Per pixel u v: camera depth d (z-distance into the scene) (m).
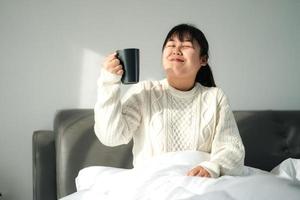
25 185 1.76
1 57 1.71
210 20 1.91
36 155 1.53
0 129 1.72
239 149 1.22
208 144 1.29
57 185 1.48
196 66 1.27
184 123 1.26
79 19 1.78
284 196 0.81
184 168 1.12
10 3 1.72
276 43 1.97
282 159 1.69
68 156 1.50
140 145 1.27
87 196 1.01
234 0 1.93
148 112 1.26
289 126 1.76
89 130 1.58
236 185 0.88
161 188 0.95
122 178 1.09
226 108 1.31
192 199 0.81
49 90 1.76
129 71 1.08
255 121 1.75
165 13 1.86
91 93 1.80
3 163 1.74
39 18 1.74
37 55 1.75
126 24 1.82
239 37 1.94
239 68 1.94
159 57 1.86
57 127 1.58
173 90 1.30
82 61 1.79
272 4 1.97
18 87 1.73
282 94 1.98
